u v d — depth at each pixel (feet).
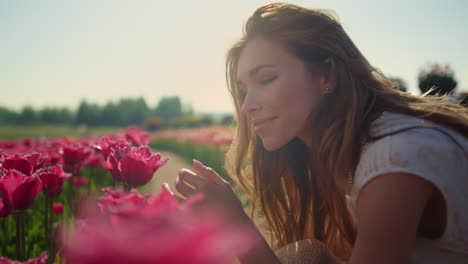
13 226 7.38
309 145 5.53
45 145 15.75
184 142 39.22
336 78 4.76
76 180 9.29
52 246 5.37
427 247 4.11
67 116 265.75
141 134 11.18
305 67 4.69
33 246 6.17
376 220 3.58
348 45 4.88
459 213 3.62
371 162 3.78
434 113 4.17
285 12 4.75
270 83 4.70
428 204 3.93
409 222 3.51
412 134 3.76
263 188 6.64
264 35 4.71
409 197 3.51
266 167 6.56
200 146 31.50
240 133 6.52
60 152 8.57
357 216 4.16
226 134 26.78
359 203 3.87
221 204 4.01
